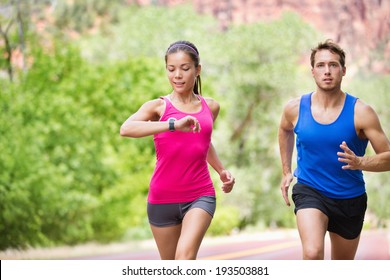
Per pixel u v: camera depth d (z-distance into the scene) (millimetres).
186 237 12281
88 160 44562
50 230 43625
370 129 12602
